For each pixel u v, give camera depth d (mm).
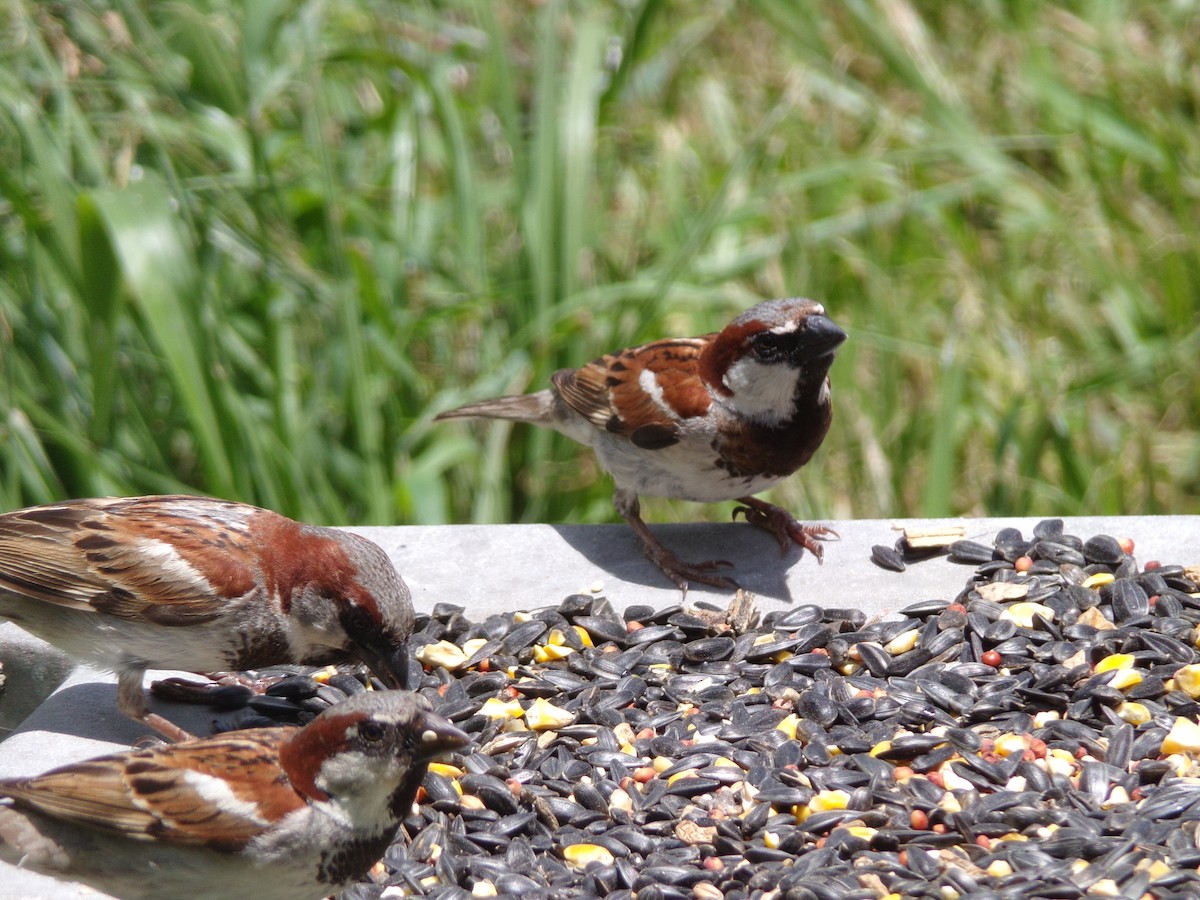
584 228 12766
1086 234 14656
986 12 16953
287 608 7570
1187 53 15672
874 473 12938
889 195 15570
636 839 6941
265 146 12828
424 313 12922
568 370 10250
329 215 11570
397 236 13211
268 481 10883
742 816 7062
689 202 15172
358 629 7559
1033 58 15891
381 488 11406
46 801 6129
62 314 11711
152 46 12281
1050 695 7785
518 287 12516
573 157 12766
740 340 9117
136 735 7785
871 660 8297
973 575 9211
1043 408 12805
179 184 11180
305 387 12852
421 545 9758
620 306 13070
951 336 13281
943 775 7230
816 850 6703
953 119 15398
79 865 6238
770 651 8500
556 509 13023
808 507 12844
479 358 13453
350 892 6660
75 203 10836
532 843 7020
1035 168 15898
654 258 14711
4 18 11695
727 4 17047
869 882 6402
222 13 13336
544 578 9391
